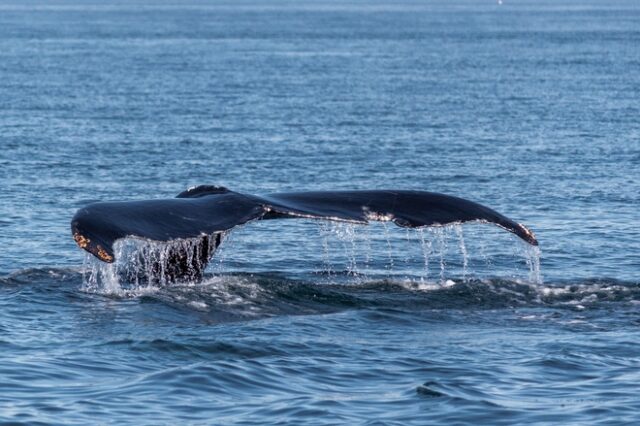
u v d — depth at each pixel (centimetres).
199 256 5244
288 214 4850
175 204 4800
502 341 4562
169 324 4669
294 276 5797
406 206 4947
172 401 3819
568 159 11538
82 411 3709
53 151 11794
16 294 5081
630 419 3672
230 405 3794
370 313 4919
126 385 3975
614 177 10294
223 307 4916
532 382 4066
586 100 18738
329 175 10338
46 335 4528
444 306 5069
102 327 4622
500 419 3684
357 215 4894
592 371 4191
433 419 3678
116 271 5319
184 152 11912
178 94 19488
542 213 8425
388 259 6706
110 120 15162
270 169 10700
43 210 8281
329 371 4166
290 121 15225
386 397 3891
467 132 14075
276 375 4106
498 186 9744
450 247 7138
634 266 6450
